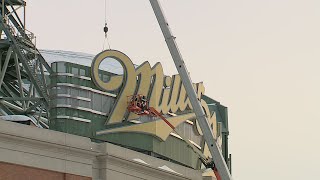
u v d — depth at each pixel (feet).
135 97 374.84
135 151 349.41
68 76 361.92
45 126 411.34
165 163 365.20
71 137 320.70
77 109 361.51
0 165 298.15
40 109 408.05
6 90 421.59
